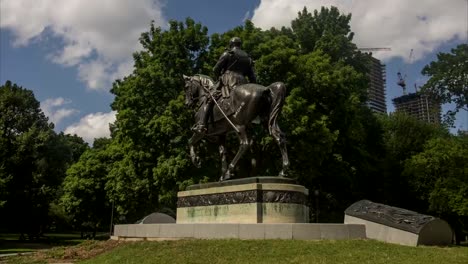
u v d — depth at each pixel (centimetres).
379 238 1523
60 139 5159
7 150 4131
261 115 1351
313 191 3522
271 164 2614
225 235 1216
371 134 4206
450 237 1484
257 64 2603
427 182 3853
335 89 2906
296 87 2667
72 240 5138
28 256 1479
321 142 2639
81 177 4850
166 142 2606
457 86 3822
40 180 4491
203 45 2803
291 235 1170
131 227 1500
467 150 3428
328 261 977
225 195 1348
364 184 4112
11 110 4491
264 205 1255
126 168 2831
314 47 3594
